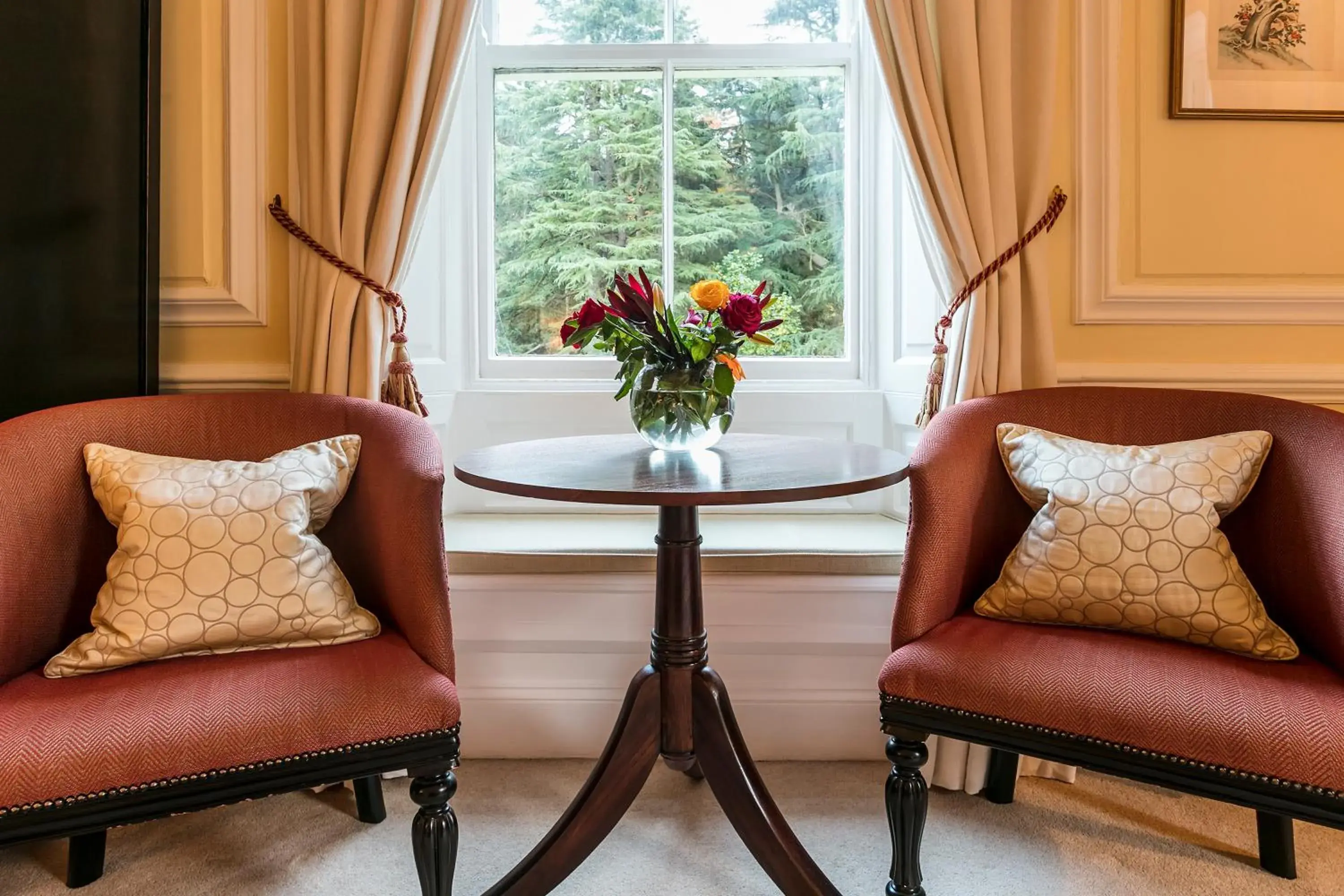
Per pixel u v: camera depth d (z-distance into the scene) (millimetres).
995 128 1722
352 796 1659
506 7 2256
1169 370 1847
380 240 1709
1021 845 1470
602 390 2225
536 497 1157
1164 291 1836
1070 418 1514
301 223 1792
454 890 1350
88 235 1614
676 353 1434
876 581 1759
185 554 1180
